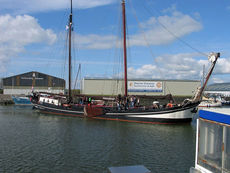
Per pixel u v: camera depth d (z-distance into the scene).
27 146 22.62
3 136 26.88
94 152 20.91
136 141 25.06
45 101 51.00
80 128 32.12
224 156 8.45
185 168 17.47
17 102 77.19
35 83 90.94
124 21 42.34
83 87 82.94
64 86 93.25
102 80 82.69
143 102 82.56
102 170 16.81
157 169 17.22
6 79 88.75
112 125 34.69
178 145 23.66
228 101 97.38
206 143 9.42
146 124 35.78
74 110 44.69
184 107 35.19
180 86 87.25
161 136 27.62
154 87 85.88
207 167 9.33
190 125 35.31
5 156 19.58
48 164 17.86
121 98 41.81
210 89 137.75
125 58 42.50
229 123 8.12
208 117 9.27
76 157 19.48
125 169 7.99
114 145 23.30
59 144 23.44
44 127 32.78
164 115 35.47
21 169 16.81
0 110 56.66
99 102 47.22
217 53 33.09
